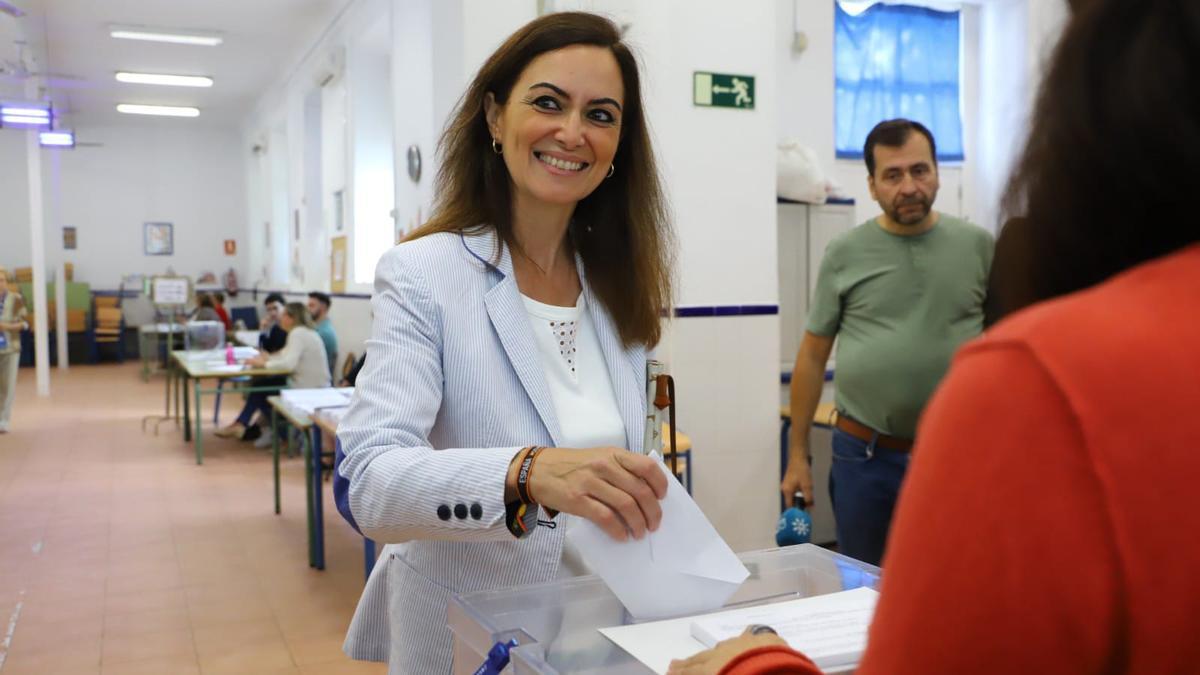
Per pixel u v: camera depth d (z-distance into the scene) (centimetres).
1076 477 41
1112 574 40
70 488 589
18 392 1077
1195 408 40
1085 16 47
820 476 428
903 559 47
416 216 637
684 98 373
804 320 452
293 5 841
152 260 1517
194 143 1530
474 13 373
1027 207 51
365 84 802
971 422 45
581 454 94
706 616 87
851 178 553
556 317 127
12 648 336
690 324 379
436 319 115
